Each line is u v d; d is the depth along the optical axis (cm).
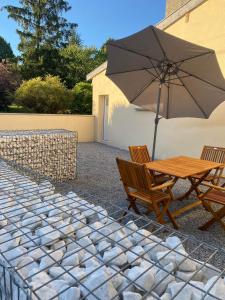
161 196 314
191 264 122
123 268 119
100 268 115
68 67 1809
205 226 314
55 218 159
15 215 160
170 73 421
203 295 100
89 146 924
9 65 1470
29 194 194
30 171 268
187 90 445
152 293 104
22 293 96
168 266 118
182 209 354
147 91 503
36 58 1794
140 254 128
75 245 136
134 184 317
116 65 454
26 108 1116
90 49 2034
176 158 421
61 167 476
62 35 2042
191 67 388
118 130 900
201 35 576
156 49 369
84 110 1241
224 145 546
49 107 1117
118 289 106
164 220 339
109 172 573
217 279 110
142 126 784
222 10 526
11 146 399
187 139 632
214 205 395
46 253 123
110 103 934
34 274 106
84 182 491
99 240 141
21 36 1909
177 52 363
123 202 397
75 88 1283
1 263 113
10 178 229
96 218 166
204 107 447
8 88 1204
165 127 695
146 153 462
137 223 233
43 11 1934
